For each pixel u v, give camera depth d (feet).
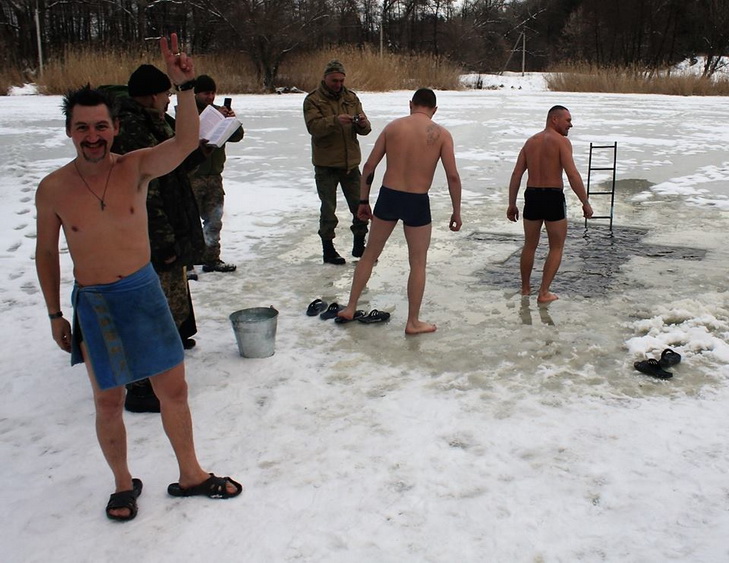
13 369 15.52
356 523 10.12
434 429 12.55
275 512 10.42
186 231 14.46
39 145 47.78
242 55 112.68
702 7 165.68
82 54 97.71
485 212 29.81
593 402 13.43
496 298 19.29
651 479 10.99
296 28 107.86
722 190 33.50
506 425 12.63
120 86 13.93
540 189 18.37
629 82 117.29
